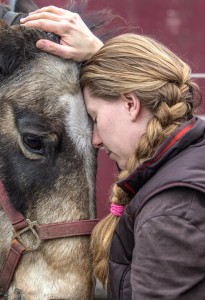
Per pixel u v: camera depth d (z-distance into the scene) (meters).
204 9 5.91
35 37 3.54
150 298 2.78
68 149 3.39
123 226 3.06
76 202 3.40
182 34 5.94
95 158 3.48
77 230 3.38
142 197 2.92
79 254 3.40
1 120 3.43
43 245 3.42
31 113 3.38
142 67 3.12
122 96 3.14
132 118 3.13
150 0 5.90
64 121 3.38
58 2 5.47
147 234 2.80
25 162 3.39
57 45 3.46
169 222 2.76
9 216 3.44
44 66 3.48
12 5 3.98
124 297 3.06
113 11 5.88
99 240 3.26
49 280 3.41
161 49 3.22
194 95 3.29
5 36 3.49
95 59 3.26
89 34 3.53
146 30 5.93
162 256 2.75
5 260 3.51
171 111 3.06
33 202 3.41
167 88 3.09
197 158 2.90
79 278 3.40
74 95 3.42
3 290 3.54
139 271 2.81
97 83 3.19
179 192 2.79
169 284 2.75
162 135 3.04
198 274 2.75
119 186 3.10
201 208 2.76
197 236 2.73
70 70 3.48
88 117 3.43
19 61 3.51
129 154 3.20
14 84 3.48
